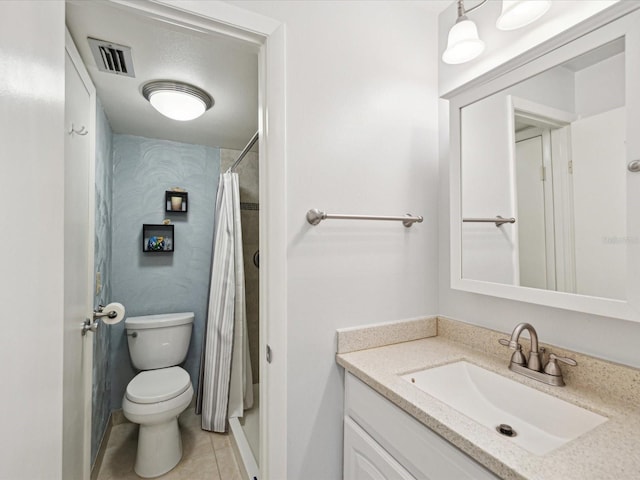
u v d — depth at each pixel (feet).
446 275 4.86
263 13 3.72
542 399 3.15
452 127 4.56
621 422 2.58
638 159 2.75
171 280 8.30
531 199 3.61
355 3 4.35
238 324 7.43
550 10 3.55
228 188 7.55
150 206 8.14
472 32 3.84
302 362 3.90
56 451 2.44
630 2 2.77
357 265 4.29
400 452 3.09
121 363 7.72
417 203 4.80
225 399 7.14
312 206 3.98
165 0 3.20
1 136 1.75
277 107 3.77
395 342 4.51
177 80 5.45
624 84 2.88
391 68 4.62
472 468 2.38
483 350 4.17
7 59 1.82
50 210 2.36
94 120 5.33
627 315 2.80
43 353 2.25
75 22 3.98
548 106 3.45
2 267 1.77
